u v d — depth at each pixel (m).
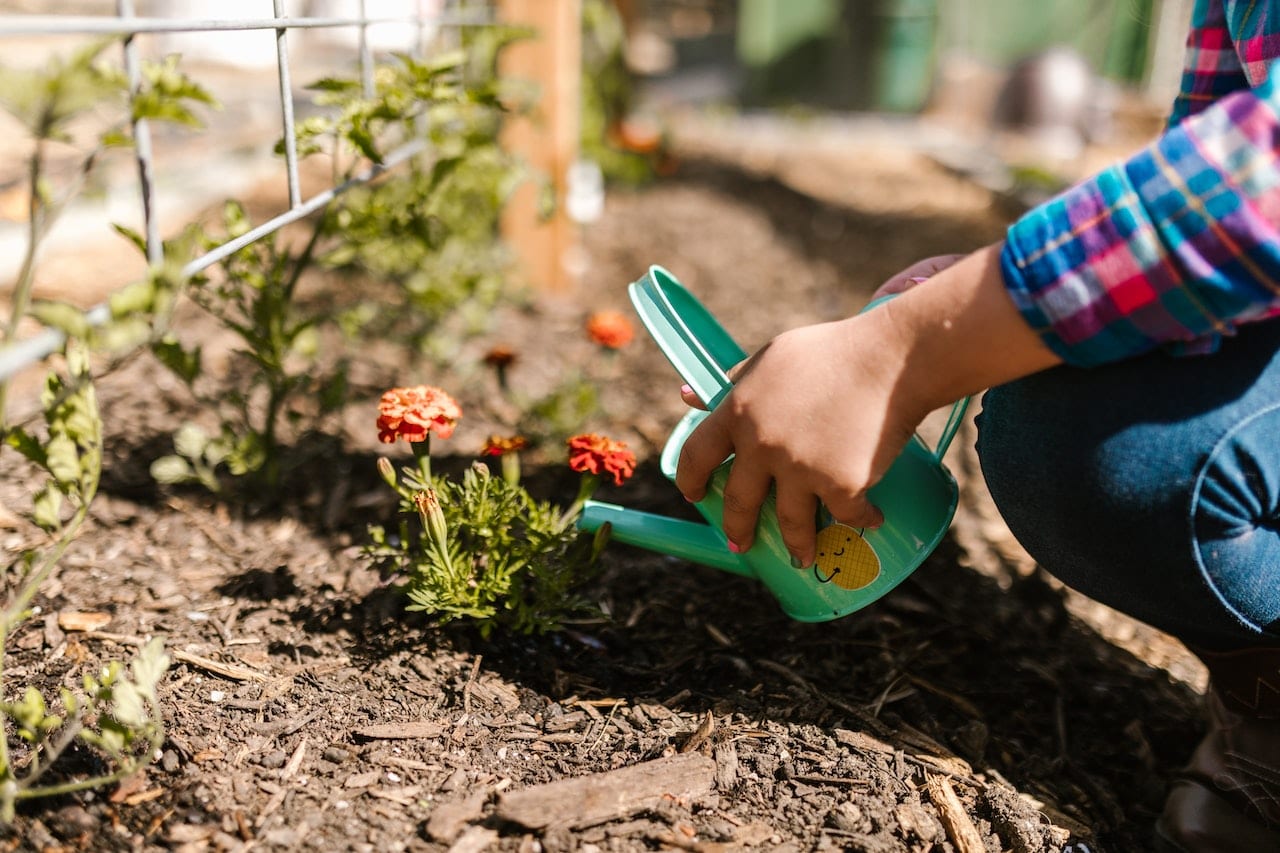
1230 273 0.84
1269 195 0.82
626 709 1.29
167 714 1.19
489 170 2.25
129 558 1.49
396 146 2.07
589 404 2.03
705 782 1.17
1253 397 0.96
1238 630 1.06
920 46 6.57
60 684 1.22
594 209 3.66
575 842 1.07
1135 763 1.32
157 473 1.54
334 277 2.68
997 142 5.55
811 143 5.61
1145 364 0.97
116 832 1.02
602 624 1.45
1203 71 1.12
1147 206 0.85
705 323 1.31
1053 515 1.05
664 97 6.97
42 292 2.32
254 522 1.62
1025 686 1.43
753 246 3.52
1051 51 5.69
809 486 1.01
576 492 1.79
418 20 1.78
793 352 0.98
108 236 2.69
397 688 1.28
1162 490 0.98
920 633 1.50
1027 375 1.02
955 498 1.21
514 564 1.33
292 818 1.07
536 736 1.23
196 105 3.65
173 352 1.50
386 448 1.89
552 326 2.65
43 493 1.01
